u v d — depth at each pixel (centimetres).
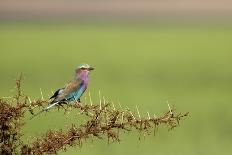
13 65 4359
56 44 6134
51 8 10469
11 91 734
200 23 9056
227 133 2103
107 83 3397
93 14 10356
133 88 3203
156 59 5016
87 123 706
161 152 1773
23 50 5603
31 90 2823
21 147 705
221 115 2533
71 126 714
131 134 1888
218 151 1806
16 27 8056
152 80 3672
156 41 6519
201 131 2134
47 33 7262
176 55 5316
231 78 3909
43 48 5788
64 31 7581
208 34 7250
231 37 6888
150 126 701
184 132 2100
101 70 4200
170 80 3725
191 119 2394
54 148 707
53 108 793
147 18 9862
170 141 1902
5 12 9931
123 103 2612
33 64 4466
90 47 5897
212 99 2936
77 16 9962
